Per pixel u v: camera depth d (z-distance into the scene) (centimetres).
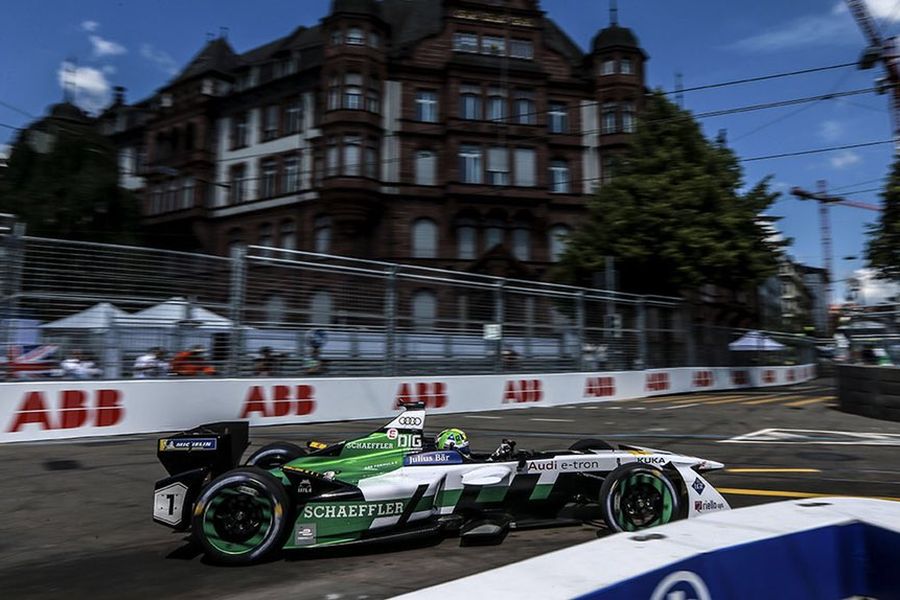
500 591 195
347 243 3391
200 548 560
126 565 518
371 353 1578
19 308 1135
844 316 1711
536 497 594
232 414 1334
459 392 1711
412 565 509
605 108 3800
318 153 3566
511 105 3616
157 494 548
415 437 605
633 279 2656
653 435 1241
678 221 2480
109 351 1215
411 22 3831
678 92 1753
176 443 552
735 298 4450
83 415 1164
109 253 1241
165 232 3991
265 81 3922
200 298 1337
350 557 532
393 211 3472
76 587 468
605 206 2667
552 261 3569
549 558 221
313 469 568
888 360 1530
